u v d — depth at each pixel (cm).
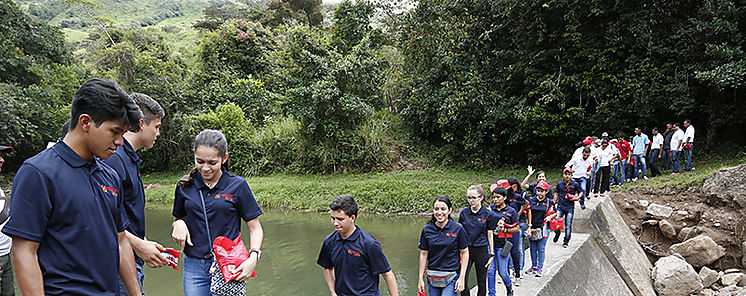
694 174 1160
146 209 1488
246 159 2016
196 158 276
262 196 1537
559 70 1496
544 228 620
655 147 1243
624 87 1360
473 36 1683
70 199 178
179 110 2188
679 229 1032
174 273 817
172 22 7012
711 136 1400
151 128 271
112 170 220
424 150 1892
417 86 1822
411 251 933
